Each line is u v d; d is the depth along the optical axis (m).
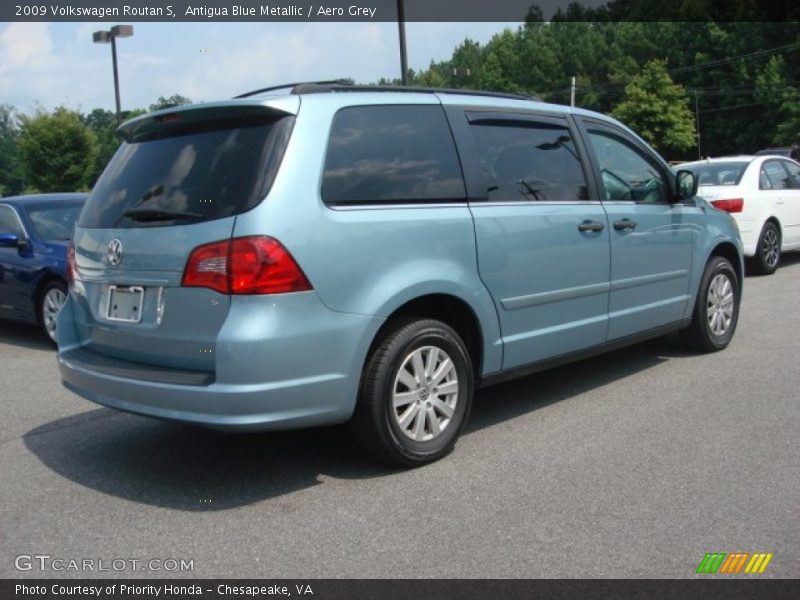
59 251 7.82
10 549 3.41
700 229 6.22
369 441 4.04
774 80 56.91
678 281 6.02
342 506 3.75
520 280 4.64
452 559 3.21
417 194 4.18
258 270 3.56
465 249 4.32
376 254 3.92
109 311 4.15
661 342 6.99
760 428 4.68
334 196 3.85
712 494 3.77
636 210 5.53
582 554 3.22
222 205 3.71
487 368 4.56
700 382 5.70
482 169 4.55
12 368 7.04
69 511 3.79
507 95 4.98
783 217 11.11
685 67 65.75
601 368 6.20
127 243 4.00
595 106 76.12
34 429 5.14
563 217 4.91
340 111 4.01
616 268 5.34
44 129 31.84
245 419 3.57
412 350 4.09
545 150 5.01
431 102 4.45
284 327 3.61
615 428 4.76
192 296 3.70
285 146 3.75
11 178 69.56
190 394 3.62
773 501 3.67
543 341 4.85
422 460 4.19
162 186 4.00
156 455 4.55
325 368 3.75
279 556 3.29
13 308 8.27
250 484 4.07
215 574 3.16
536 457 4.32
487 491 3.88
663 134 55.78
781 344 6.75
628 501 3.71
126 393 3.87
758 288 9.84
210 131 3.99
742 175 10.94
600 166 5.36
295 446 4.61
